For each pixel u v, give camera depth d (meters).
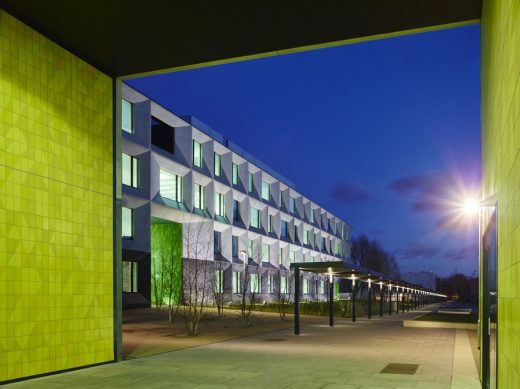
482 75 10.52
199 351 16.02
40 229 11.00
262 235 68.31
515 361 3.96
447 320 31.41
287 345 18.06
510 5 4.38
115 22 10.98
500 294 5.38
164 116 45.62
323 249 99.31
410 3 10.20
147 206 41.50
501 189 5.27
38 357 10.74
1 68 10.21
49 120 11.43
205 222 52.06
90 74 12.91
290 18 10.84
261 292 68.19
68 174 11.95
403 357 14.52
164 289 43.28
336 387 9.83
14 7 10.34
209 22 10.97
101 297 12.82
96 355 12.54
